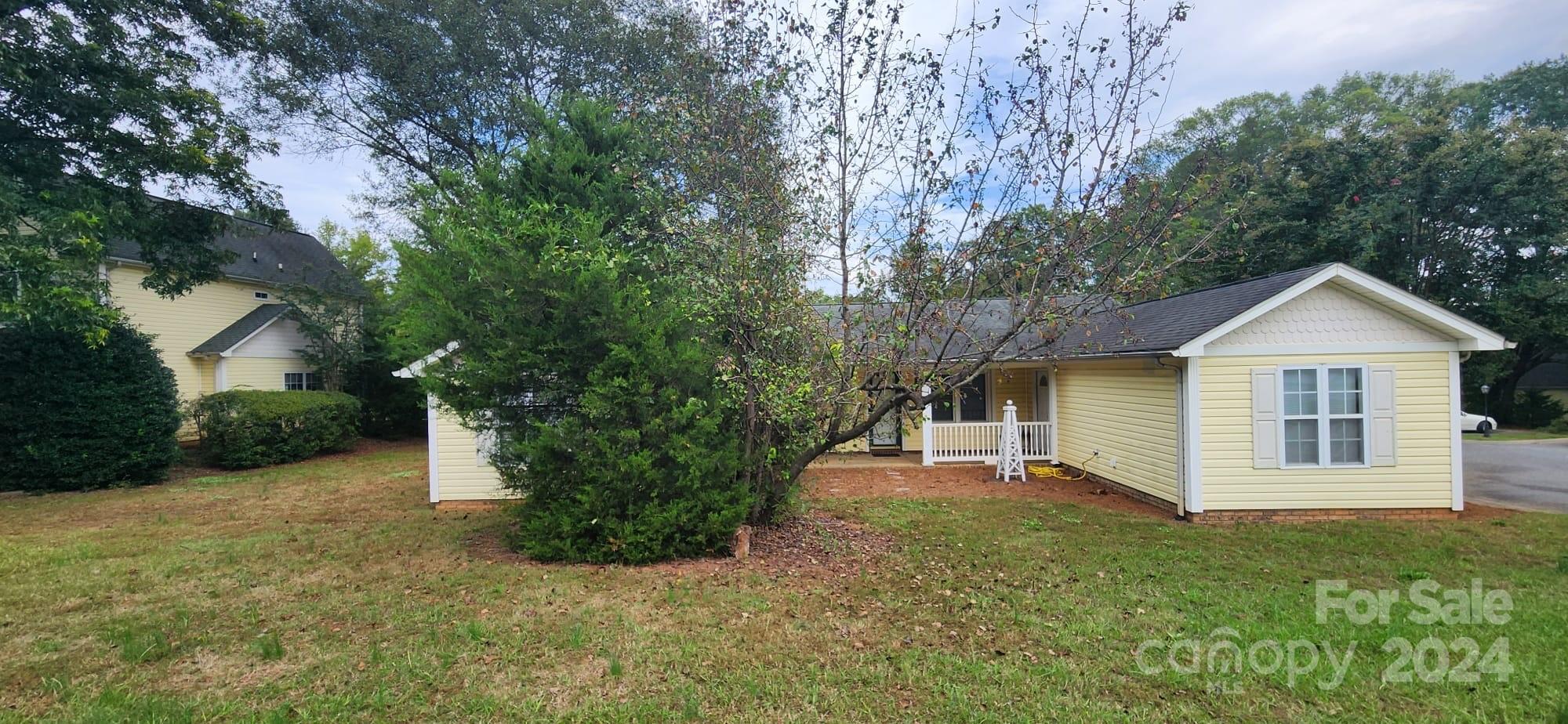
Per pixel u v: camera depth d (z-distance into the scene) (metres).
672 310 6.05
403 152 20.02
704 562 6.19
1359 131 22.39
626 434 5.83
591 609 4.90
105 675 3.85
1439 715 3.39
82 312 9.20
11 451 10.95
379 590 5.39
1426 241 22.59
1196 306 9.98
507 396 6.00
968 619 4.78
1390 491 8.57
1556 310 21.80
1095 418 11.59
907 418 6.59
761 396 6.20
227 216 13.91
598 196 6.75
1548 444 18.59
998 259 5.96
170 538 7.45
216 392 16.55
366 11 16.16
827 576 5.84
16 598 5.21
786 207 6.26
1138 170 5.84
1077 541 7.29
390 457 16.16
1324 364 8.56
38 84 10.09
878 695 3.63
